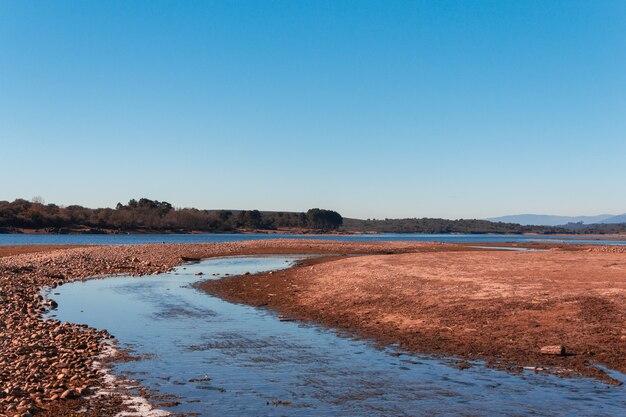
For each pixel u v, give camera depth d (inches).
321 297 1030.4
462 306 830.5
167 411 429.4
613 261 1391.5
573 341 632.4
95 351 629.9
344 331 748.0
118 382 507.8
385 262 1539.1
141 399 458.6
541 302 810.2
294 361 587.8
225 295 1138.7
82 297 1110.4
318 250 2822.3
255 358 601.6
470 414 424.2
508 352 607.8
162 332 748.6
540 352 600.7
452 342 661.9
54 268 1667.1
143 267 1807.3
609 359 567.5
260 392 480.4
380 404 448.5
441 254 1877.5
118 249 2561.5
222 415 422.3
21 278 1365.7
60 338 687.7
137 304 1015.6
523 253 1907.0
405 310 848.9
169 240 5757.9
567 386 490.6
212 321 834.8
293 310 932.6
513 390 481.4
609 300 796.6
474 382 506.6
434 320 774.5
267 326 791.1
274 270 1722.4
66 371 530.6
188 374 537.3
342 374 536.7
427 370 549.0
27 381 496.4
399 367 561.6
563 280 1001.5
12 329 743.7
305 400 458.6
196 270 1754.4
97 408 433.7
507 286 959.6
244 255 2527.1
